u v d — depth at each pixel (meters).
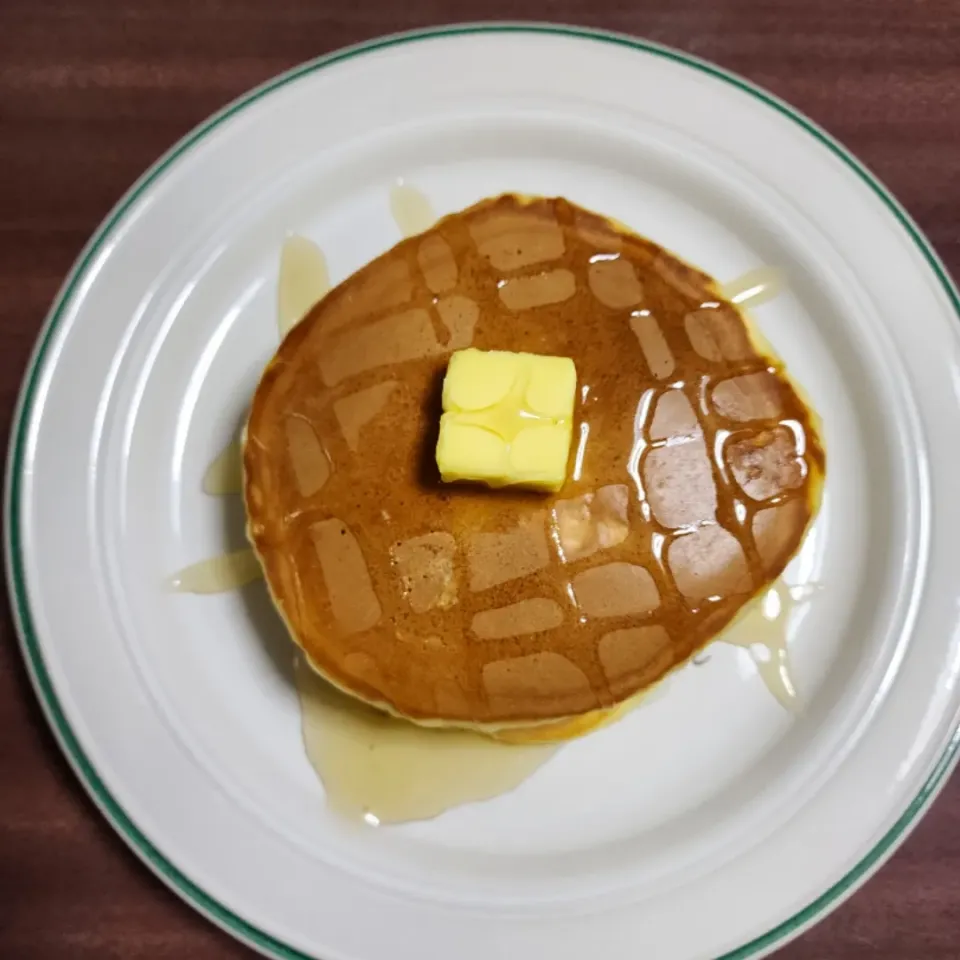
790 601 0.28
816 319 0.29
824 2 0.31
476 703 0.25
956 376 0.28
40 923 0.26
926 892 0.27
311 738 0.27
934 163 0.30
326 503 0.25
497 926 0.25
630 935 0.25
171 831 0.25
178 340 0.28
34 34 0.30
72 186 0.30
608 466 0.26
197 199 0.28
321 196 0.30
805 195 0.29
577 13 0.31
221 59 0.30
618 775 0.27
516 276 0.26
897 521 0.28
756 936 0.25
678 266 0.27
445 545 0.25
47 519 0.27
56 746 0.27
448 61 0.29
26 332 0.29
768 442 0.26
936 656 0.27
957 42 0.31
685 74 0.29
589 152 0.30
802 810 0.26
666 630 0.25
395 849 0.26
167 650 0.27
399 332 0.26
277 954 0.25
